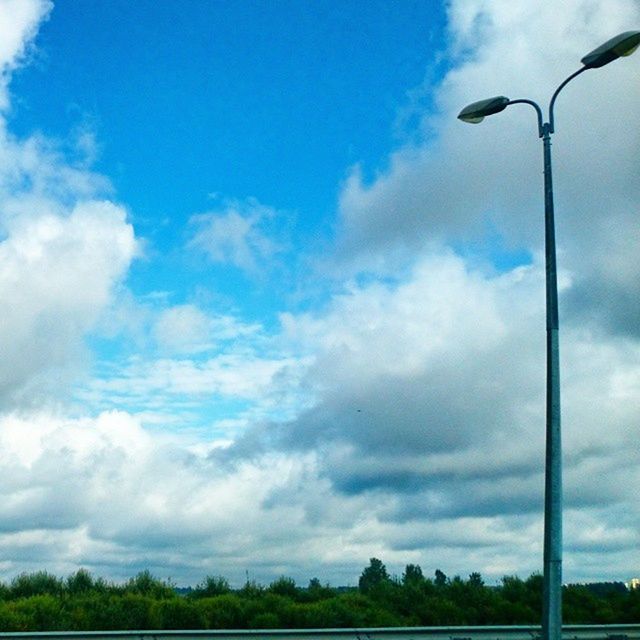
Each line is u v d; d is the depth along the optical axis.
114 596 29.16
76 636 18.03
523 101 16.89
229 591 34.16
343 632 20.55
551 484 14.80
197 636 18.91
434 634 21.41
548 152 16.42
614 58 15.42
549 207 16.17
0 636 17.42
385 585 37.91
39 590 31.33
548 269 15.88
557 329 15.56
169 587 32.59
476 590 38.69
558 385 15.34
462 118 17.27
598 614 38.03
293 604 30.73
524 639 22.05
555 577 14.34
